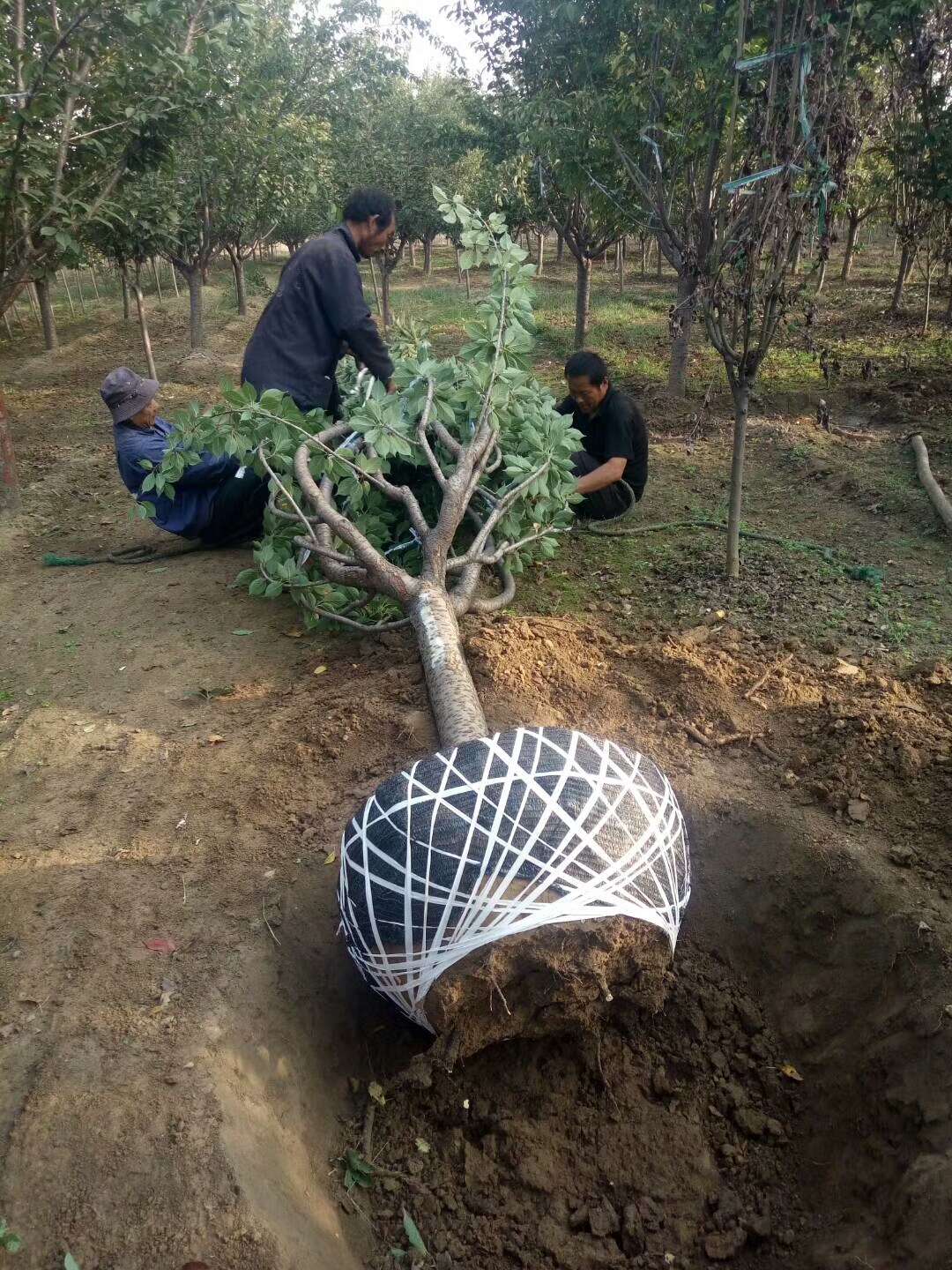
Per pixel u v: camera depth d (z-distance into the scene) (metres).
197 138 11.73
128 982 2.43
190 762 3.46
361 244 5.17
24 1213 1.85
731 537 4.76
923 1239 1.78
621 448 5.41
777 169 3.75
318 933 2.67
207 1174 1.91
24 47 5.88
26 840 3.08
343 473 4.03
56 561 5.80
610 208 7.98
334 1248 1.96
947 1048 2.10
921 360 9.76
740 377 4.46
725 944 2.71
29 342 16.23
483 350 4.09
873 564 5.02
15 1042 2.25
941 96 7.81
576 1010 2.16
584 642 4.05
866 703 3.43
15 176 5.87
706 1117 2.37
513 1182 2.23
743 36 4.02
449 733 2.91
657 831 2.21
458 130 15.62
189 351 13.80
